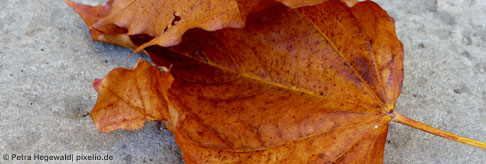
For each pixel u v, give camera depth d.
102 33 0.38
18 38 0.39
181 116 0.32
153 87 0.33
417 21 0.42
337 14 0.34
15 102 0.37
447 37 0.41
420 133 0.37
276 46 0.35
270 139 0.33
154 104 0.33
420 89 0.39
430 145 0.37
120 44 0.39
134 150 0.36
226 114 0.34
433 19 0.42
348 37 0.34
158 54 0.36
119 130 0.36
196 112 0.34
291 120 0.34
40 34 0.39
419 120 0.38
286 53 0.35
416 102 0.38
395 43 0.34
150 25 0.34
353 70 0.34
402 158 0.36
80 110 0.37
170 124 0.33
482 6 0.43
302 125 0.34
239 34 0.35
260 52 0.35
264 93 0.35
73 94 0.37
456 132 0.37
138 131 0.36
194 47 0.36
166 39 0.32
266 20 0.34
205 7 0.32
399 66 0.34
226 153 0.33
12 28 0.40
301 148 0.33
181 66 0.36
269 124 0.34
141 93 0.33
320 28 0.34
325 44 0.34
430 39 0.41
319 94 0.34
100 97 0.33
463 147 0.37
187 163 0.33
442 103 0.38
